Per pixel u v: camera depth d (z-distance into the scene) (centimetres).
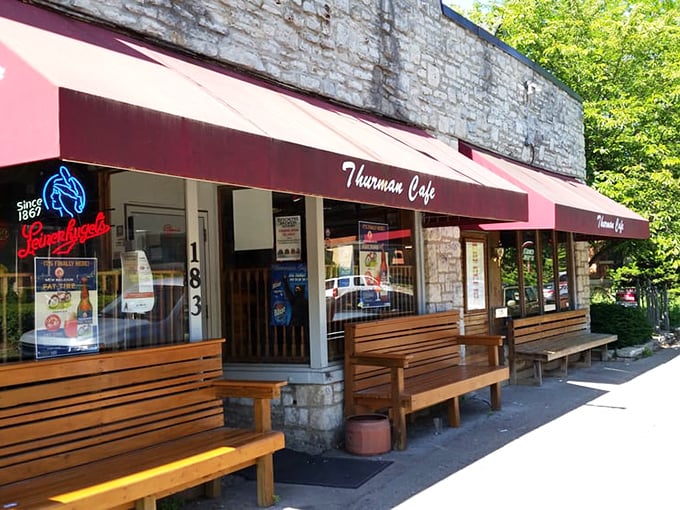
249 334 696
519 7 1806
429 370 791
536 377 1005
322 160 470
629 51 1595
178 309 552
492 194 711
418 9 863
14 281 433
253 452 472
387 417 650
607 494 505
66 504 346
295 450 651
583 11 1719
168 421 487
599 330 1359
